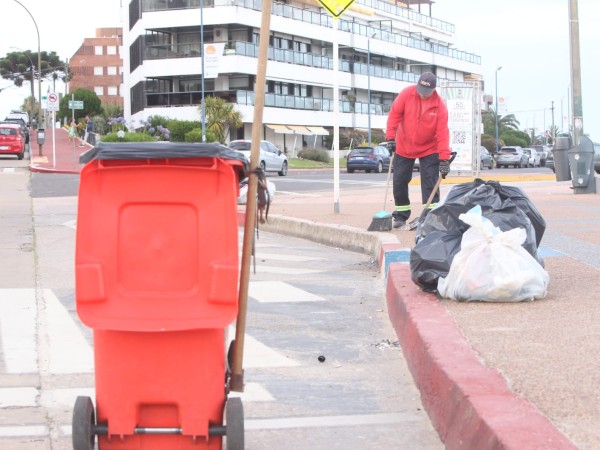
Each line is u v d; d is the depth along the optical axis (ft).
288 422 18.08
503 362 17.56
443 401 16.78
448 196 26.05
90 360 23.27
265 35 15.66
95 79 545.03
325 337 25.84
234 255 14.28
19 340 25.44
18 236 50.01
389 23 298.56
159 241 14.24
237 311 14.35
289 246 47.11
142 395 14.48
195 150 14.11
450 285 24.00
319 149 232.32
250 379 21.39
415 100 40.91
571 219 47.26
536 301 23.93
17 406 19.27
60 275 36.86
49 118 387.75
